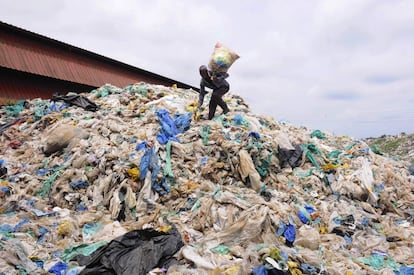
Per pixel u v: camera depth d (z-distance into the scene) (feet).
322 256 16.67
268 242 16.98
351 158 32.71
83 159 25.46
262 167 25.66
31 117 39.29
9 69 55.62
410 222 22.85
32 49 61.41
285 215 19.80
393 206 24.81
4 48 56.54
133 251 14.46
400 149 89.97
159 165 24.09
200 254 15.52
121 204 21.01
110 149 26.81
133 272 13.35
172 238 16.14
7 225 17.56
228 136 29.35
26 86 58.23
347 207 23.09
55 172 24.84
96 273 13.24
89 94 48.39
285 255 15.31
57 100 42.29
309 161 29.55
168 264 14.71
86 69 69.46
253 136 27.99
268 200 22.63
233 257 15.47
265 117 40.91
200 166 25.64
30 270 13.39
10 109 44.80
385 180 28.91
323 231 20.31
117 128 30.91
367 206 24.18
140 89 44.73
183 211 21.04
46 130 33.86
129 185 22.22
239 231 17.19
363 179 26.30
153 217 19.71
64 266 14.17
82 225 19.10
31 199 22.07
